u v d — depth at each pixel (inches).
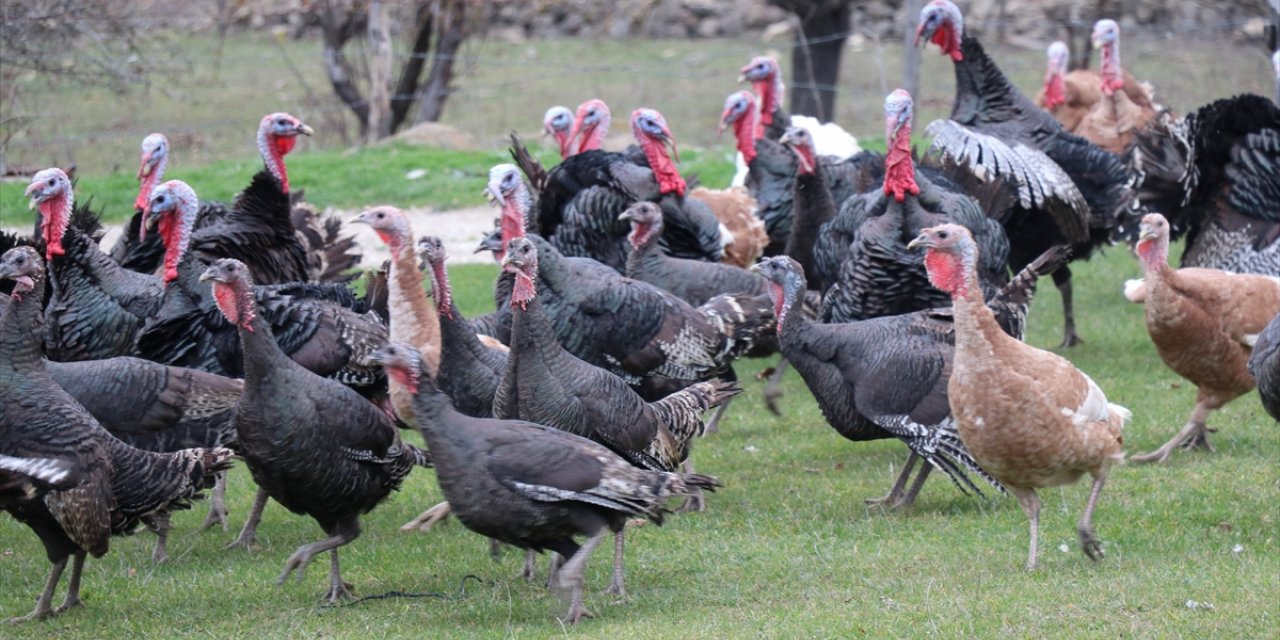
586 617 374.6
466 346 434.0
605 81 1473.9
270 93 1358.3
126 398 425.1
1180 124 598.5
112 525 395.5
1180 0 1393.9
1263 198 579.2
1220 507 452.4
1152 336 498.0
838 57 1188.5
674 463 431.5
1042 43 1454.2
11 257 380.2
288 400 384.2
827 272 576.1
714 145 1213.7
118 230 867.4
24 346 380.2
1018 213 623.2
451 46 1212.5
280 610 399.5
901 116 522.0
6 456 372.2
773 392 567.5
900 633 348.8
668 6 1683.1
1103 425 393.1
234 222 568.1
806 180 605.9
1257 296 494.9
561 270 487.2
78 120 1160.8
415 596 405.7
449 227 904.9
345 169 1019.9
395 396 442.9
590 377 410.9
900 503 474.9
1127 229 639.8
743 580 405.4
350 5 1189.1
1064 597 369.4
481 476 354.6
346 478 394.6
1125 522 442.3
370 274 541.6
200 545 470.9
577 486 355.6
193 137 1152.8
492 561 442.0
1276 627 344.2
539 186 630.5
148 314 498.9
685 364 498.9
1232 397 509.0
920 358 443.8
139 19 1122.7
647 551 438.9
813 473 524.4
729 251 635.5
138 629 385.7
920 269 522.6
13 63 895.1
